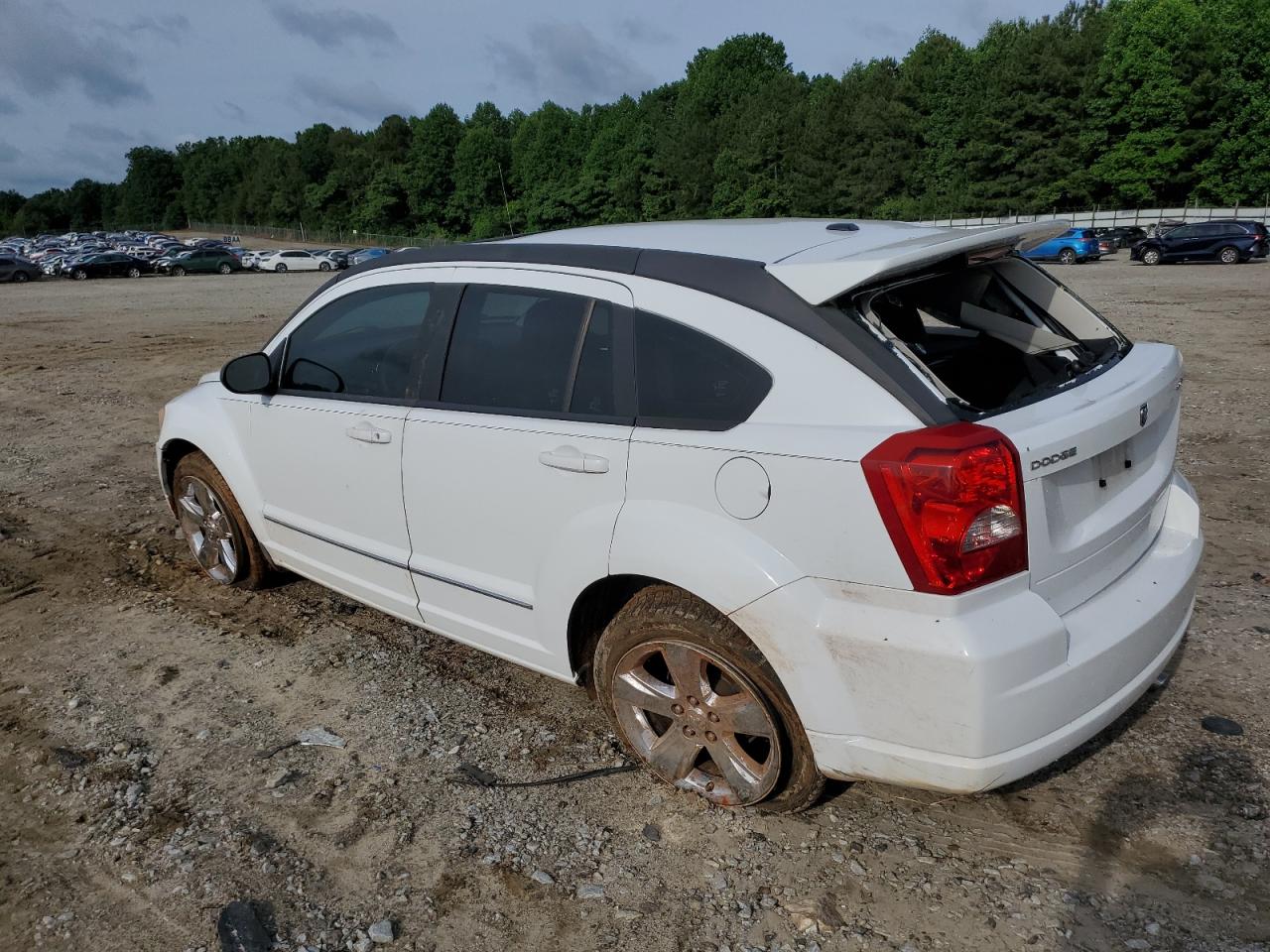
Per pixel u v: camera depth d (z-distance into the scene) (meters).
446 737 3.48
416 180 116.06
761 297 2.66
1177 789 3.03
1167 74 63.16
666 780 3.07
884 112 73.56
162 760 3.38
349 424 3.69
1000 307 3.27
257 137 176.62
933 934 2.50
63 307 25.88
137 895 2.72
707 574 2.63
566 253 3.18
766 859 2.79
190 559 5.34
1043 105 66.19
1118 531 2.76
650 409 2.83
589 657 3.29
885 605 2.41
